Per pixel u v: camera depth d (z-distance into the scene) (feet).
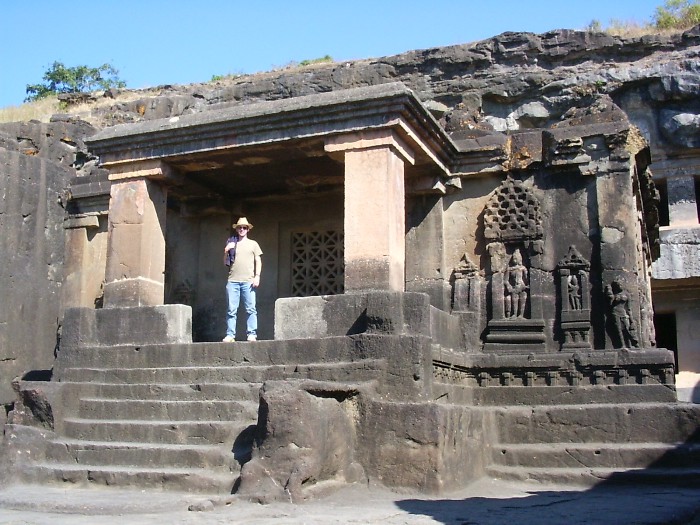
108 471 24.79
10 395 44.52
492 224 36.37
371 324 28.76
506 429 31.07
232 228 43.78
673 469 27.91
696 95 59.16
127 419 28.60
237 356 30.07
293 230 43.16
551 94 60.80
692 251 64.49
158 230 36.50
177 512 20.18
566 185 35.78
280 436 21.99
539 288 35.22
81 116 68.28
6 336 44.93
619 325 33.37
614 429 29.99
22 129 52.54
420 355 26.40
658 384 31.48
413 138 32.73
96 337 33.83
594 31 61.67
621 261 34.01
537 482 28.14
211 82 73.10
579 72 60.80
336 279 41.91
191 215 43.75
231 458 24.43
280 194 42.52
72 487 25.02
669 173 65.51
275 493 21.21
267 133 33.32
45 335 47.11
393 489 23.91
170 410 28.07
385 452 24.40
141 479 24.25
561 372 33.14
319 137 32.53
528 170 36.55
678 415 29.40
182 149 34.86
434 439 24.03
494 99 61.57
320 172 38.99
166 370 30.37
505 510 20.51
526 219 35.91
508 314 35.45
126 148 35.68
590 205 35.19
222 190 42.06
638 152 36.65
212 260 43.60
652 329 43.32
